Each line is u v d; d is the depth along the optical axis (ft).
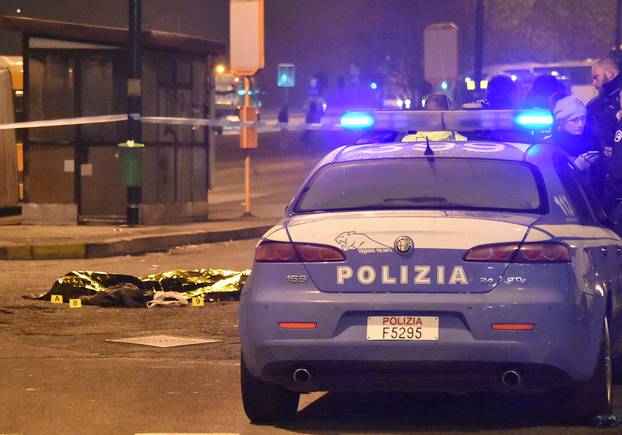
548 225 65.21
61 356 89.92
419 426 68.39
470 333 62.54
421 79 558.15
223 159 383.24
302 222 66.18
